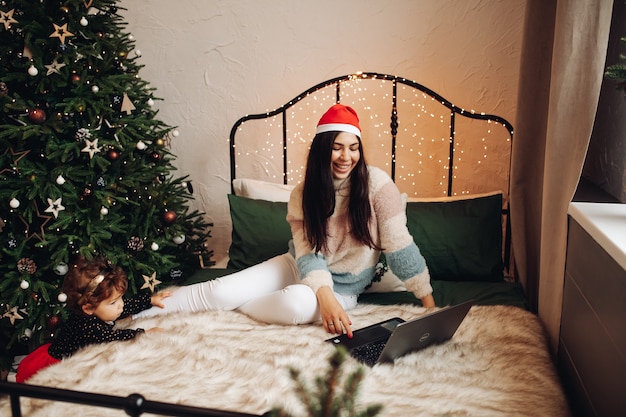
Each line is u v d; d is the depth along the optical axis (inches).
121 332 68.5
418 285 75.5
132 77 87.8
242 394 55.1
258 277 80.5
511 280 96.8
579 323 63.3
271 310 73.4
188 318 73.4
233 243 95.2
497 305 75.4
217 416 35.3
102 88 82.5
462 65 97.8
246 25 100.4
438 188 104.0
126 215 90.5
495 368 60.5
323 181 73.7
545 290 72.9
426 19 96.7
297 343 66.5
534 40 76.4
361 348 64.5
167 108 105.8
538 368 60.6
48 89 81.9
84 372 59.4
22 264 79.4
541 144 79.0
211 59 102.6
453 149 101.6
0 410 54.6
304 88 102.3
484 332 68.7
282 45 100.7
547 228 70.6
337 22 98.5
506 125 97.4
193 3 100.1
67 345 67.7
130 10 101.0
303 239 77.3
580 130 64.9
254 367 59.8
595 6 61.9
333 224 76.4
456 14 95.8
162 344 65.3
